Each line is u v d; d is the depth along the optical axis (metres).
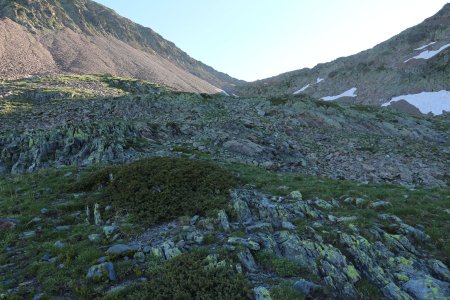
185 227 13.63
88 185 18.86
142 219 14.66
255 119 50.59
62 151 27.73
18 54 134.00
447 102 110.25
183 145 32.16
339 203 17.16
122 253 11.80
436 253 12.77
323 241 12.54
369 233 13.15
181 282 9.99
